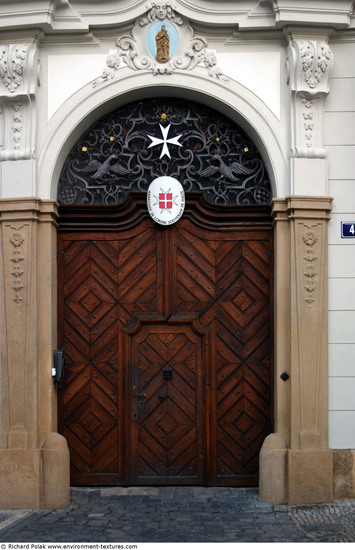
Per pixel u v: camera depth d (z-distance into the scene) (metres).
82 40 7.37
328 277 7.23
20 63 7.18
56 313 7.50
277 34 7.31
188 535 6.04
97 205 7.51
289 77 7.26
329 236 7.25
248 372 7.52
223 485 7.49
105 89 7.35
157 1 7.30
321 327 7.14
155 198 7.45
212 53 7.36
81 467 7.52
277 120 7.33
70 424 7.54
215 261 7.57
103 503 7.05
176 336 7.57
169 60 7.35
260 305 7.54
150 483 7.51
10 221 7.20
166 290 7.54
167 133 7.60
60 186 7.59
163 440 7.54
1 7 7.17
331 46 7.36
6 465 7.05
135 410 7.54
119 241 7.60
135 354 7.56
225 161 7.61
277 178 7.29
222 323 7.55
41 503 7.03
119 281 7.58
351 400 7.16
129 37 7.38
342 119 7.31
